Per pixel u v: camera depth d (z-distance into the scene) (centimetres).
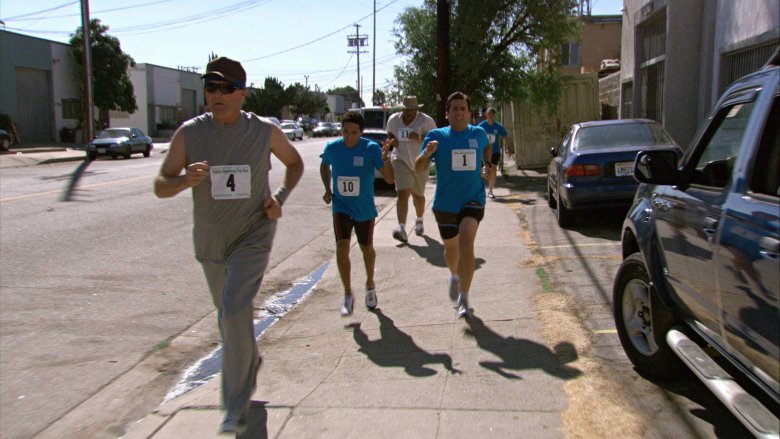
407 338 527
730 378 309
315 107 10169
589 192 889
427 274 729
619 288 450
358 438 363
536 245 837
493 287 647
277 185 1709
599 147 927
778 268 250
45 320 614
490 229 968
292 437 369
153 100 5591
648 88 1513
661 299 395
